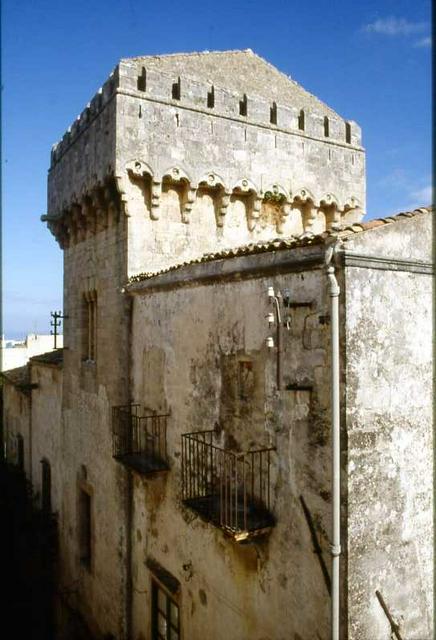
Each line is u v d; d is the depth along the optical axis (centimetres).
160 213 1323
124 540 1296
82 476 1605
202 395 977
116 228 1355
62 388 1823
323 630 677
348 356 656
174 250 1348
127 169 1243
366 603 666
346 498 654
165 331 1126
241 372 866
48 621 1848
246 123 1420
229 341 893
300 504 722
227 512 805
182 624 1038
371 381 679
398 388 710
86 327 1631
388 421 697
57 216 1708
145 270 1309
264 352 802
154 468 1091
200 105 1350
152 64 1401
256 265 798
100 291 1466
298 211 1566
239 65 1641
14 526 2175
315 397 697
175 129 1306
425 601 731
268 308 788
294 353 736
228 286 898
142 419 1230
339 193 1598
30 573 1970
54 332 1925
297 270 726
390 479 698
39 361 2084
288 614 742
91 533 1523
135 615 1270
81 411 1622
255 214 1455
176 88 1334
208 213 1409
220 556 916
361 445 668
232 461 866
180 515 1059
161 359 1141
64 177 1642
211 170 1358
